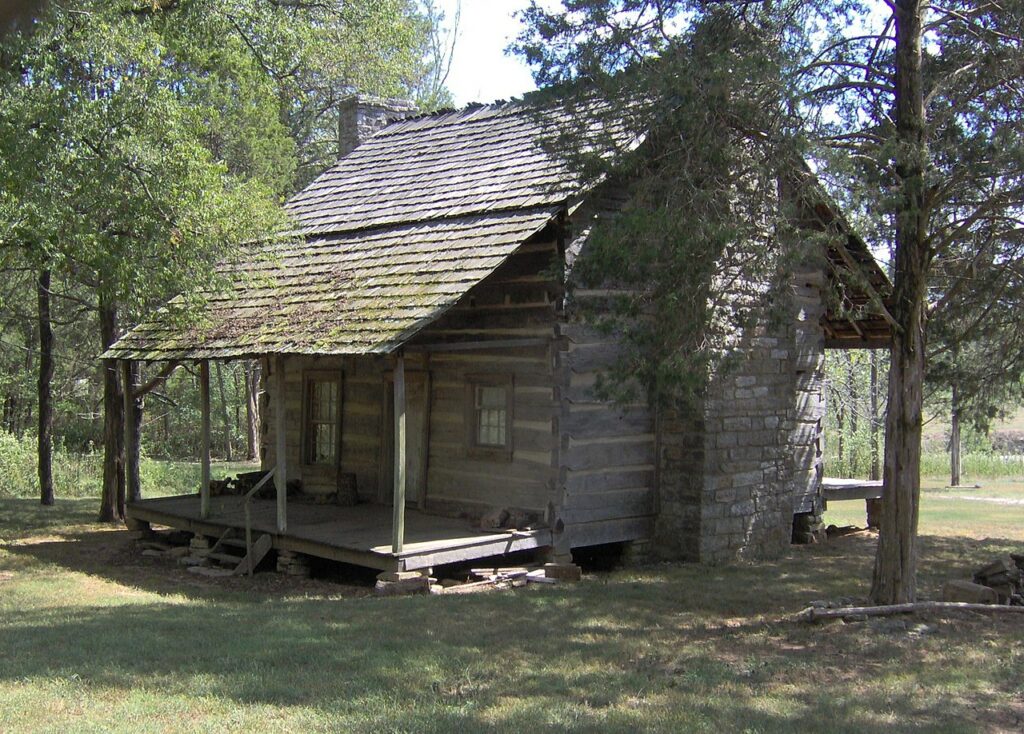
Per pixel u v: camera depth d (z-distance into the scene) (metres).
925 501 24.86
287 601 11.42
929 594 11.84
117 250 13.10
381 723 6.41
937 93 10.58
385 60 27.20
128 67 13.24
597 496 14.08
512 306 14.20
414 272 13.51
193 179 13.18
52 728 6.13
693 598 11.73
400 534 12.15
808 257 9.91
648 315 11.34
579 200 11.38
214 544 15.83
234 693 7.07
